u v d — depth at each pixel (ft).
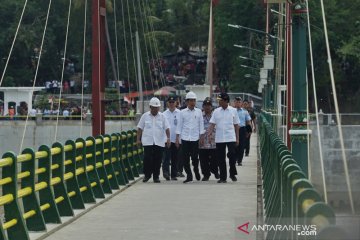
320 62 238.68
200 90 175.73
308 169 51.37
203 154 81.87
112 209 58.95
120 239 44.96
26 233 40.96
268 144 67.15
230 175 81.46
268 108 164.55
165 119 81.25
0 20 284.00
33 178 45.62
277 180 41.39
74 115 240.32
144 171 81.92
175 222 51.49
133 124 200.03
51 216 49.42
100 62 85.40
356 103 253.65
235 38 282.56
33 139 234.38
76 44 282.56
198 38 337.52
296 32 51.34
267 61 136.56
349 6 244.63
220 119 79.36
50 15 283.79
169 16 341.21
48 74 294.66
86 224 50.93
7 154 40.78
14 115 237.66
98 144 68.18
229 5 282.97
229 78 313.12
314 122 188.85
